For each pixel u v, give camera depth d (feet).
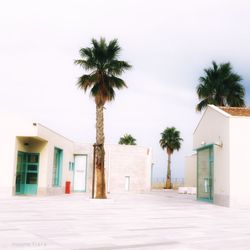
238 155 69.72
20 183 88.07
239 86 123.75
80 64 80.59
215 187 77.46
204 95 124.47
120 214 50.19
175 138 213.66
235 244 27.73
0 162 78.84
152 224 39.65
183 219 45.60
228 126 70.64
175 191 179.01
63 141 107.55
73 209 55.93
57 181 104.78
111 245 26.27
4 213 47.34
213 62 126.52
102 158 78.69
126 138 227.40
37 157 90.33
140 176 136.98
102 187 77.77
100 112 80.59
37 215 45.75
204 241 28.99
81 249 24.58
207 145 82.53
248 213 56.65
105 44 80.69
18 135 79.92
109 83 80.28
